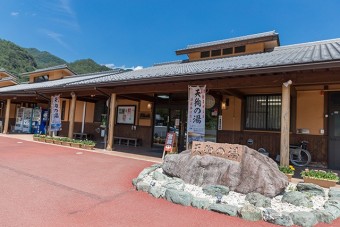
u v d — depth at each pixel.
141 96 10.74
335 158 7.24
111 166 6.36
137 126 11.96
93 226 2.91
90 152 8.55
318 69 4.87
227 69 5.68
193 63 10.86
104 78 9.86
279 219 3.12
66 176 5.14
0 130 15.38
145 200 3.89
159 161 7.32
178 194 3.80
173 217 3.27
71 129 10.49
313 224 3.10
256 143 8.59
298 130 7.82
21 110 16.66
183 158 4.91
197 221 3.16
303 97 7.91
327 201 3.72
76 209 3.42
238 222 3.16
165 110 11.21
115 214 3.31
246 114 8.94
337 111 7.35
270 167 4.29
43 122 15.70
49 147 9.30
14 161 6.36
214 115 9.59
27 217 3.05
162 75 6.84
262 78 5.86
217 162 4.50
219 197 3.81
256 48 10.60
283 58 6.18
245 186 4.04
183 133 10.45
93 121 14.00
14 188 4.15
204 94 6.65
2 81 20.33
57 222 2.96
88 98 13.05
